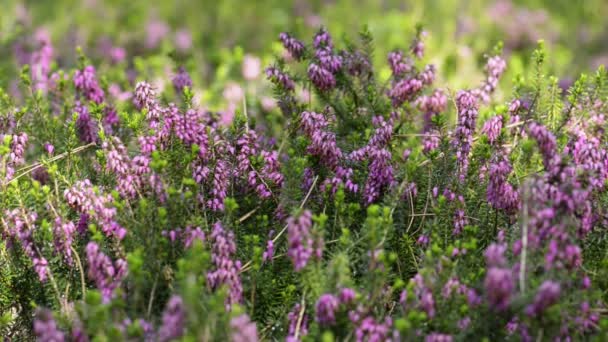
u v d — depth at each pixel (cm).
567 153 108
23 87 121
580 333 101
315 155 110
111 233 105
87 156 117
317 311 100
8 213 106
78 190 106
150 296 104
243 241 108
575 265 101
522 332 100
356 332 100
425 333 101
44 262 105
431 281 101
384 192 109
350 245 104
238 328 98
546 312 98
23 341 108
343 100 120
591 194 105
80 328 99
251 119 118
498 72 119
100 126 109
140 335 99
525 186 101
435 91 117
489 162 110
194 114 108
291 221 101
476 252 106
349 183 109
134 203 107
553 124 113
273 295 106
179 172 108
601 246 107
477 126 117
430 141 113
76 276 107
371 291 102
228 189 110
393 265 109
